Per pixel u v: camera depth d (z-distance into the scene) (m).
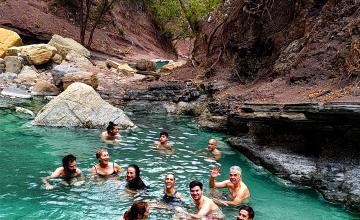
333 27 15.03
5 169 10.12
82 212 7.95
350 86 12.11
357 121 9.52
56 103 14.59
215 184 9.33
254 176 10.55
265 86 15.55
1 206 8.05
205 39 23.92
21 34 33.56
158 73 25.81
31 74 21.45
